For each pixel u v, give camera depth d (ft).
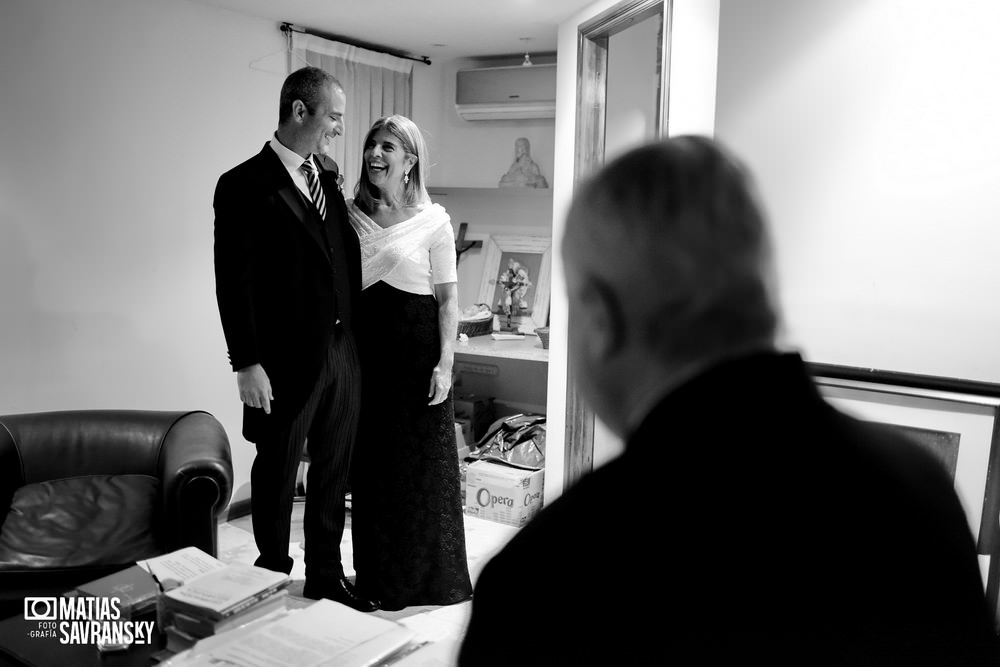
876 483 1.92
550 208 15.38
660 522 1.82
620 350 2.03
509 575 1.93
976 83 6.36
